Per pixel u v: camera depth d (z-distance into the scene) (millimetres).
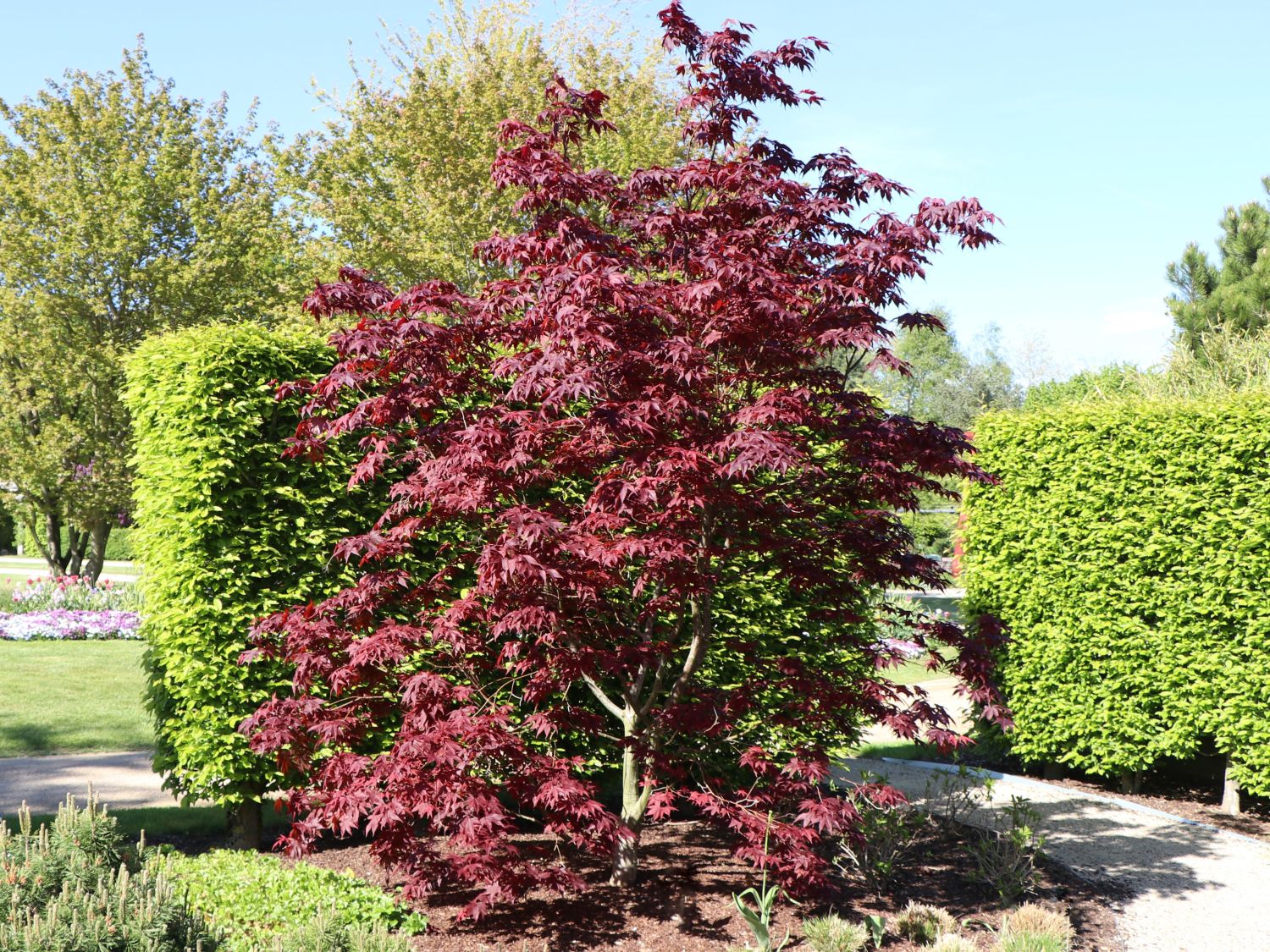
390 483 8047
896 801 6457
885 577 6406
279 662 7410
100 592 20172
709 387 5906
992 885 6832
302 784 7574
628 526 6023
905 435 6102
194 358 7344
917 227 5746
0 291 20578
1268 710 8836
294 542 7559
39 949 3395
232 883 5855
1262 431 8898
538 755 6082
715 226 6035
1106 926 6340
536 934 5734
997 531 10750
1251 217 21812
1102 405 10312
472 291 19531
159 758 7746
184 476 7270
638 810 6586
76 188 21344
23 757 10164
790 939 5766
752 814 6094
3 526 46531
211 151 23188
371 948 4371
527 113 19469
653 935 5762
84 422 22078
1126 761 9727
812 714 6504
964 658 6508
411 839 6043
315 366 7914
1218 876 7395
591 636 6453
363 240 20531
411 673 7324
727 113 6258
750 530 6324
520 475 5879
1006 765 11258
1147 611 9555
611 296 5422
